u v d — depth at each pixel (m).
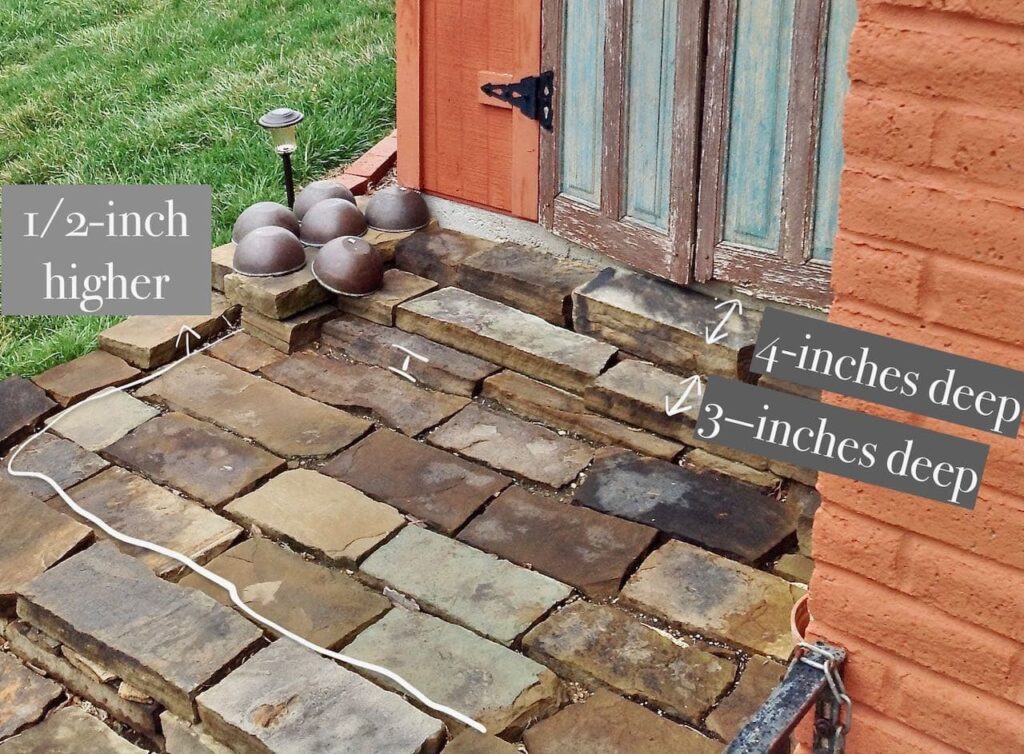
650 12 4.84
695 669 3.62
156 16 9.64
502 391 5.08
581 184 5.47
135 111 8.02
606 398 4.85
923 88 1.87
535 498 4.47
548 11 5.30
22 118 8.16
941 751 2.23
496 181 5.90
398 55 6.02
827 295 4.65
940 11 1.82
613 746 3.37
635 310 5.05
